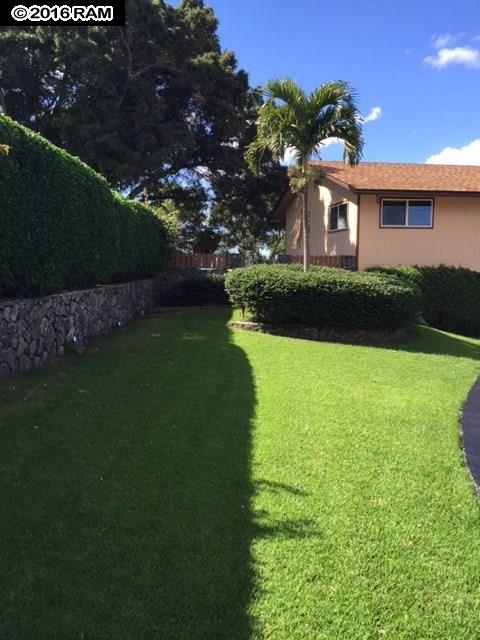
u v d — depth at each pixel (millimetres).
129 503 3537
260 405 5871
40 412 5020
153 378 6633
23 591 2643
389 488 3957
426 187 15750
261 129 12781
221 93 23016
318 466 4301
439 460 4539
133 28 19938
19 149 6125
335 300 11141
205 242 30156
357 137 12539
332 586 2795
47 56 19328
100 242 9336
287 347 9617
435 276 15094
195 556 3002
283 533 3270
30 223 6453
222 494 3732
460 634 2500
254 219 28375
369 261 16234
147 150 20750
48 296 7203
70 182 7688
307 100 12406
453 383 7680
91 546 3045
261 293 11242
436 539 3281
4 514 3266
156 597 2664
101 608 2574
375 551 3121
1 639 2344
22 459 4023
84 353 7820
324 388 6812
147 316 13617
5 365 5988
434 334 12680
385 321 11344
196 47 21641
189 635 2439
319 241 19766
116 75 20469
